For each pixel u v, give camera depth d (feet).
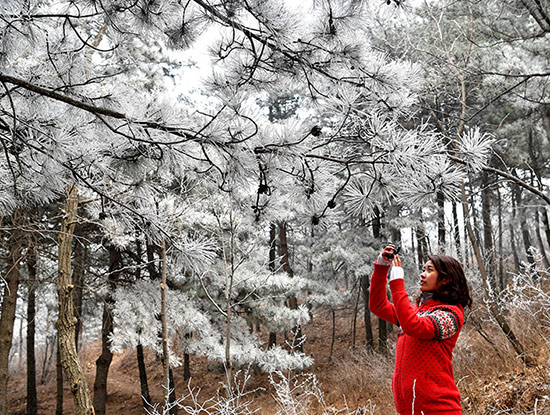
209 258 9.53
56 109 7.52
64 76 7.59
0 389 26.13
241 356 30.45
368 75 7.18
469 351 20.79
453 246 27.09
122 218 9.11
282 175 7.65
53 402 52.60
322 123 26.68
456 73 22.33
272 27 6.67
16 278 27.12
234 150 6.97
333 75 7.45
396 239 43.75
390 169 6.99
